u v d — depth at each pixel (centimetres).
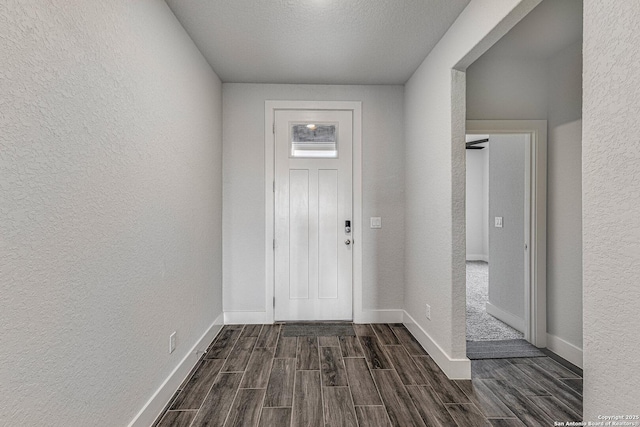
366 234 340
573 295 260
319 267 346
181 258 222
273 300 341
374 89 338
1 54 91
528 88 287
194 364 245
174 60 211
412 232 312
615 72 100
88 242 128
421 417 187
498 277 362
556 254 277
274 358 260
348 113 343
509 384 224
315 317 346
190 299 240
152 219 181
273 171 339
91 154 129
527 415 189
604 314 105
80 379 123
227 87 333
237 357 262
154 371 183
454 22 223
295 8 207
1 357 92
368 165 339
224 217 336
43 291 106
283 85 335
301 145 344
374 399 204
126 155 155
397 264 341
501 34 184
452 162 230
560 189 274
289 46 256
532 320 293
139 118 167
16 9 95
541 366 252
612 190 102
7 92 93
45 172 107
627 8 96
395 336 306
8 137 93
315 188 345
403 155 339
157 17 187
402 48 260
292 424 180
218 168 315
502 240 354
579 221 256
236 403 200
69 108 117
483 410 194
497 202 363
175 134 213
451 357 230
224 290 337
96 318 133
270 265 338
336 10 210
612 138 102
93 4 130
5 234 93
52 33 109
